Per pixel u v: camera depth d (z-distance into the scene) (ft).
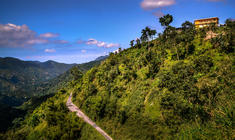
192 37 208.13
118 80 210.38
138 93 157.17
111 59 303.07
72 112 184.75
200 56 150.41
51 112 181.47
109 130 130.41
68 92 332.60
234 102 82.23
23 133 197.98
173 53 195.00
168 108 111.14
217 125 78.69
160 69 173.99
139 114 126.62
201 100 96.37
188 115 95.71
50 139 139.33
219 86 97.91
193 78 118.52
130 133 112.88
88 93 220.23
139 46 316.60
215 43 160.35
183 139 85.46
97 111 156.66
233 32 163.73
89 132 135.44
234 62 117.60
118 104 160.45
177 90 117.29
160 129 100.94
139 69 209.36
